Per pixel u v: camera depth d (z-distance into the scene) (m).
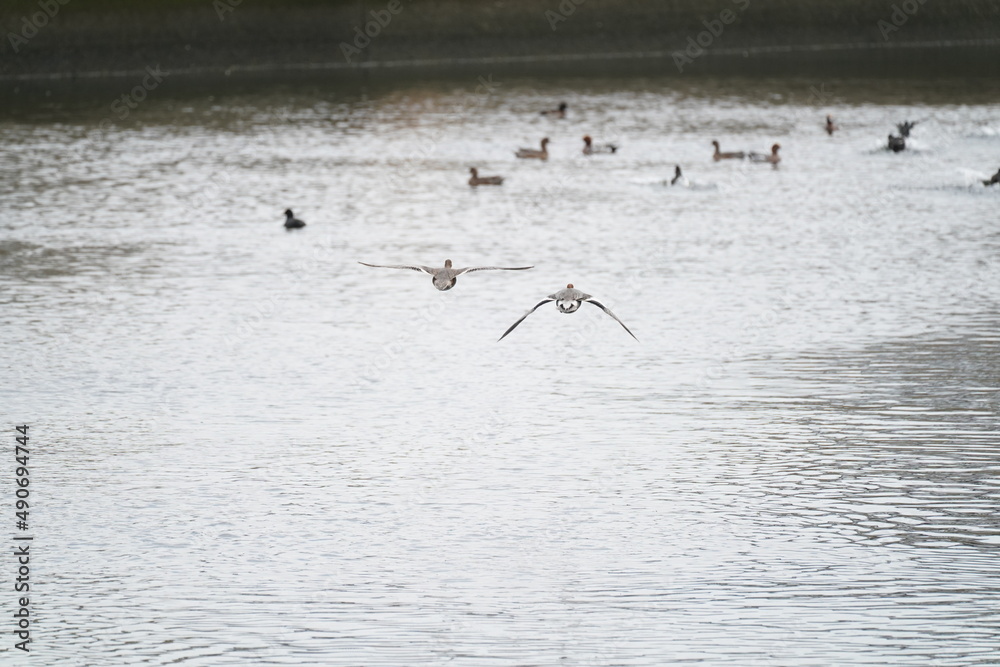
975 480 33.94
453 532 31.84
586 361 44.31
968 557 29.98
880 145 82.12
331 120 96.94
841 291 51.62
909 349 44.34
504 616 27.95
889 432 37.25
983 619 27.33
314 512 33.06
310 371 43.62
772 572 29.56
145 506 33.47
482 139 88.44
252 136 90.88
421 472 35.41
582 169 78.50
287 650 26.77
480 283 54.34
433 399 40.91
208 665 26.28
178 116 99.19
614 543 31.11
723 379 42.03
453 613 28.12
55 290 53.50
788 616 27.62
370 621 27.84
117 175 77.81
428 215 67.12
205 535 31.88
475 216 66.69
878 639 26.66
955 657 25.91
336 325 48.78
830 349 44.62
